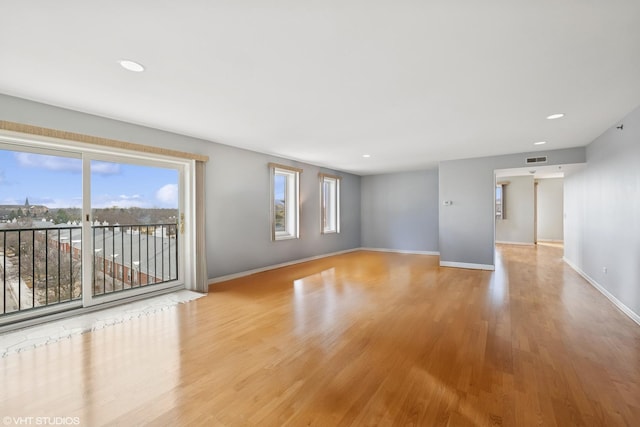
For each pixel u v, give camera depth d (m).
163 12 1.57
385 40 1.85
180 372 2.08
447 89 2.60
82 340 2.59
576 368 2.13
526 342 2.55
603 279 4.04
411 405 1.73
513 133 4.05
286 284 4.54
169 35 1.79
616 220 3.58
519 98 2.80
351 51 1.99
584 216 4.96
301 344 2.52
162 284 4.04
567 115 3.29
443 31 1.76
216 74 2.31
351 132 4.03
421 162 6.44
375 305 3.55
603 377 2.02
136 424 1.58
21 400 1.77
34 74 2.29
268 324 2.96
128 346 2.48
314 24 1.69
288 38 1.83
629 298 3.22
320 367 2.15
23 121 2.77
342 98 2.81
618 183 3.52
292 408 1.71
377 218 8.46
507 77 2.36
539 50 1.96
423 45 1.91
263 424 1.58
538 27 1.71
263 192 5.44
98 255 3.43
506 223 9.92
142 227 3.84
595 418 1.62
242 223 5.04
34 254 2.99
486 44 1.89
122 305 3.53
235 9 1.55
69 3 1.49
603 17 1.61
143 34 1.78
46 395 1.82
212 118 3.41
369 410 1.69
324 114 3.27
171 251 4.17
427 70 2.25
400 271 5.50
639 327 2.88
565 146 4.85
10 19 1.61
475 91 2.64
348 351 2.40
